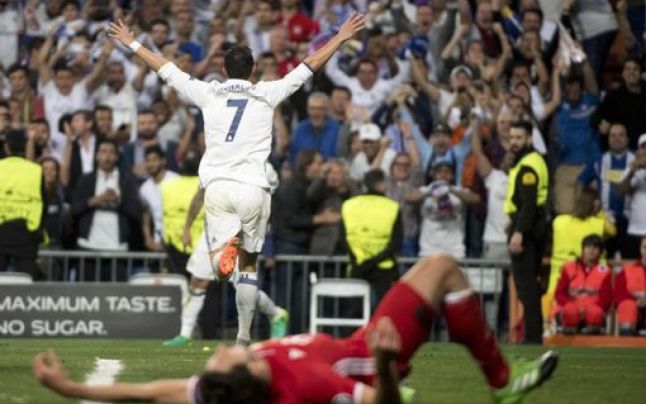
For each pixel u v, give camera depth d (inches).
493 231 2028.8
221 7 2214.6
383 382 648.4
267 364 676.7
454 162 2050.9
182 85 1304.1
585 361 1355.8
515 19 2188.7
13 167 1861.5
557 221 1920.5
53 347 1492.4
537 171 1744.6
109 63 2158.0
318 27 2201.0
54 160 1990.7
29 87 2164.1
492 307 1972.2
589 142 2132.1
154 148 1998.0
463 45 2176.4
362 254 1866.4
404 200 2025.1
